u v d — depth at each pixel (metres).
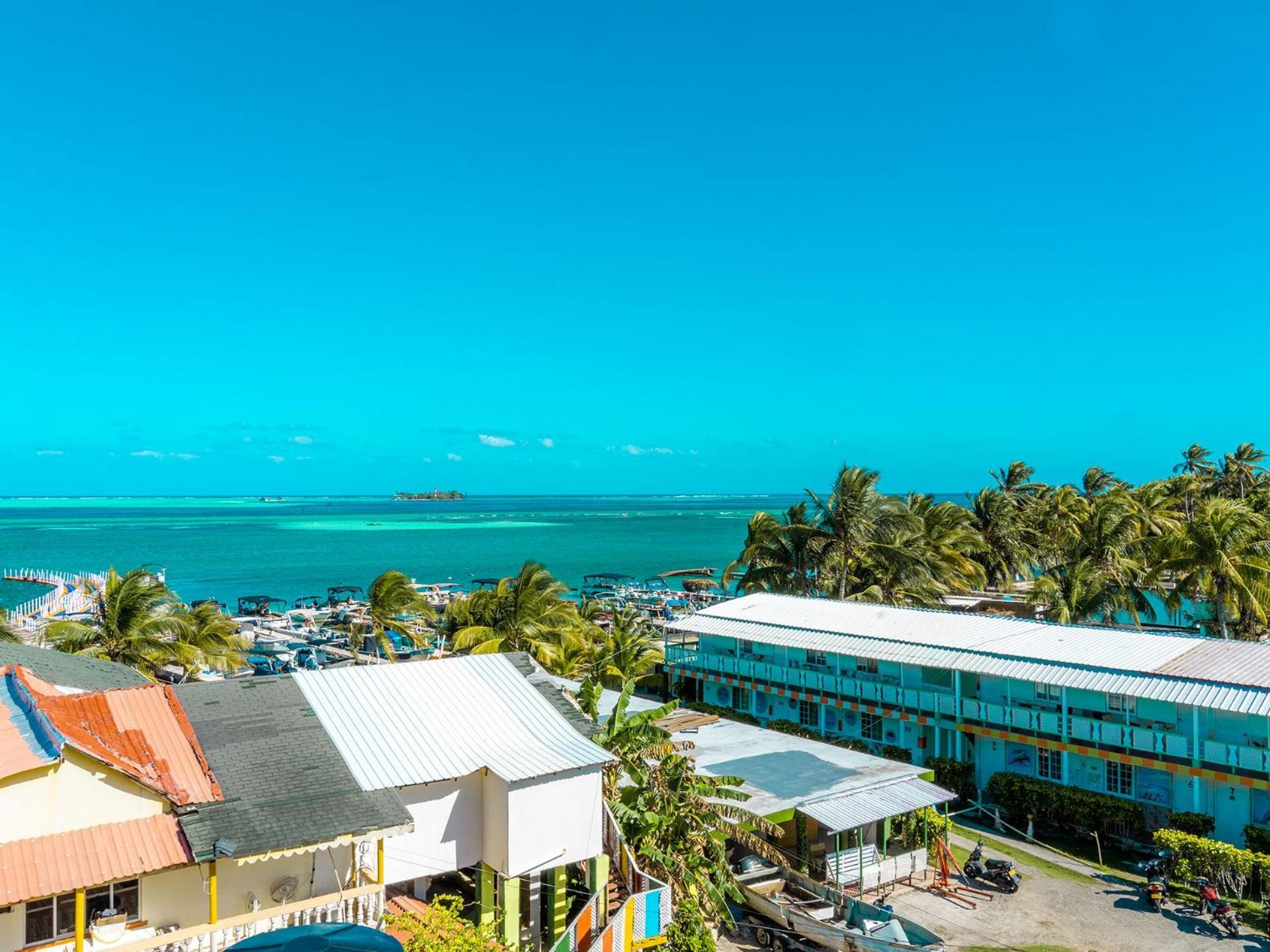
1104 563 64.19
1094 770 37.62
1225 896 30.52
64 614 86.44
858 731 46.44
